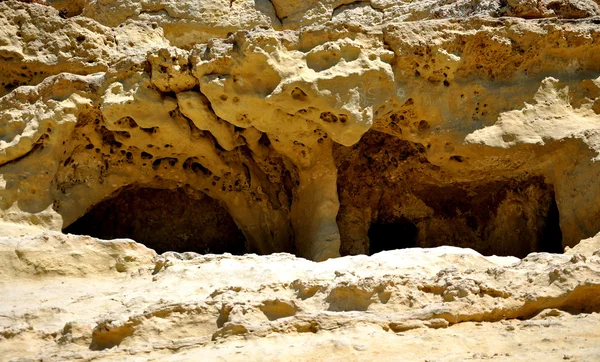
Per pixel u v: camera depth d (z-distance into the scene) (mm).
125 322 7434
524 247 11672
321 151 11539
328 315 7230
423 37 10977
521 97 11242
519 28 11258
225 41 10844
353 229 12406
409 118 11281
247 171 12156
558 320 7332
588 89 11305
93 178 11617
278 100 10570
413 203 12562
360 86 10633
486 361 6398
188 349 7172
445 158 11375
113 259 9562
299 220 11781
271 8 15211
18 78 12914
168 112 11312
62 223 11180
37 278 9273
